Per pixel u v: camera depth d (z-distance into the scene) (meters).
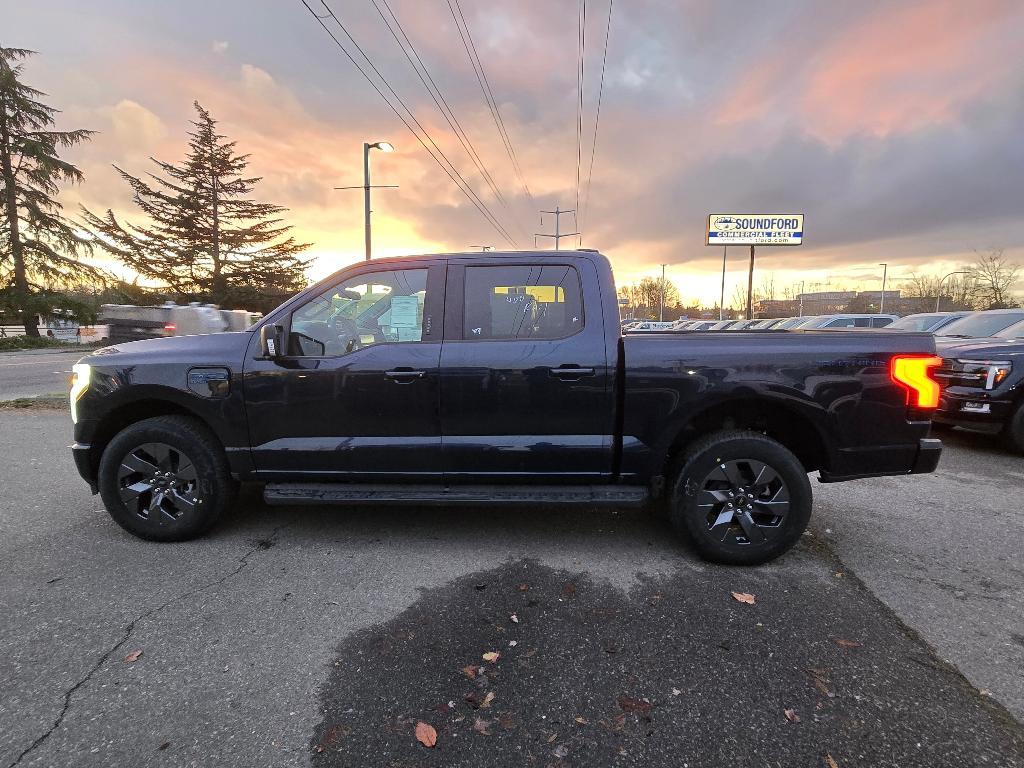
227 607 2.94
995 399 6.25
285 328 3.60
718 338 3.49
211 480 3.69
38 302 27.58
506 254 3.66
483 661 2.50
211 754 1.96
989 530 4.07
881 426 3.38
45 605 2.95
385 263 3.70
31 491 4.82
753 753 1.98
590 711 2.19
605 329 3.52
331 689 2.31
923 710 2.19
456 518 4.27
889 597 3.09
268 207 43.84
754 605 2.99
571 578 3.30
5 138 27.28
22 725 2.08
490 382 3.47
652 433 3.47
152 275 40.94
